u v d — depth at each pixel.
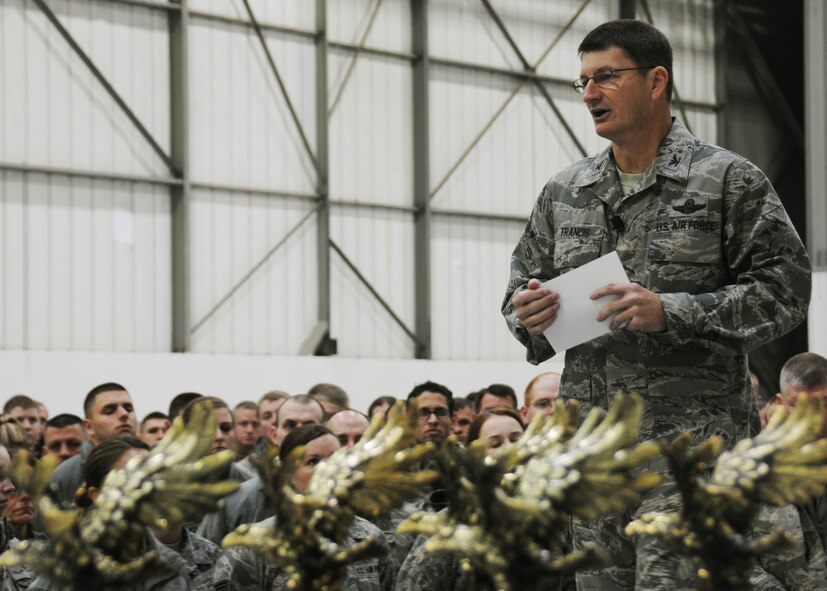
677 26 24.77
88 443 9.99
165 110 18.69
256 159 19.69
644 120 4.36
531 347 4.50
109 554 2.61
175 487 2.58
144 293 18.39
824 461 2.61
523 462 2.67
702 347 4.25
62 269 17.62
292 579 2.76
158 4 18.48
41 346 17.39
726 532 2.64
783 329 4.21
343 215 20.78
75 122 17.81
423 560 6.02
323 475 2.77
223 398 18.42
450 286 22.03
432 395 9.69
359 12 21.05
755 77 25.59
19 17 17.33
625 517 4.18
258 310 19.59
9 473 2.59
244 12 19.56
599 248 4.44
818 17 19.62
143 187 18.42
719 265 4.31
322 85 20.31
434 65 21.91
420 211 21.53
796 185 25.91
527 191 23.00
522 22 22.97
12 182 17.23
